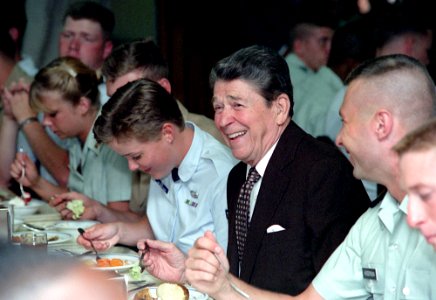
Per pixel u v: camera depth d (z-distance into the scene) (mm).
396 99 2033
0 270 967
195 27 6418
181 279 2572
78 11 5383
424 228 1557
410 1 4348
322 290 2260
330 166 2434
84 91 3961
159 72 3535
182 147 2965
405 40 4223
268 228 2467
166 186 3119
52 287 959
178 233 3092
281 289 2436
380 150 2057
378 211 2166
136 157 2891
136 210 3822
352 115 2090
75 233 3486
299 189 2439
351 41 4551
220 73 2555
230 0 6367
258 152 2555
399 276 2080
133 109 2809
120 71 3486
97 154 3951
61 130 4039
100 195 3955
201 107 6500
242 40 6395
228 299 2154
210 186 2973
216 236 2936
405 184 1572
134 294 2418
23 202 4145
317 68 5418
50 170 4652
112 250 3146
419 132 1554
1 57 5449
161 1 6359
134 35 6441
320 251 2400
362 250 2207
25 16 5887
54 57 6391
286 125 2572
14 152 5016
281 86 2535
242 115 2520
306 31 5406
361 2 4551
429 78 2074
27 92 4746
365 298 2250
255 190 2594
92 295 973
